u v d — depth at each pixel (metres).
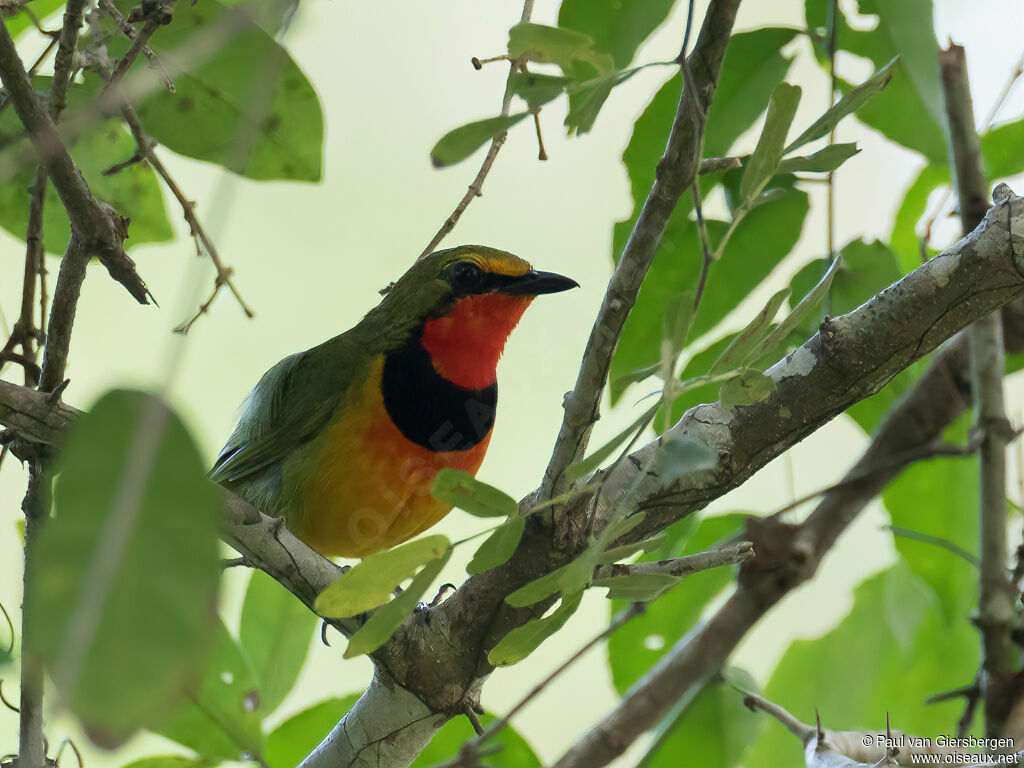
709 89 5.35
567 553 6.93
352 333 10.26
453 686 7.58
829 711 10.23
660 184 5.46
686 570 5.85
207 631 1.85
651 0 7.72
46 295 8.27
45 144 3.27
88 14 8.51
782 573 9.12
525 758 8.91
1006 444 8.79
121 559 1.82
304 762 8.14
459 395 9.88
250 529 7.18
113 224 7.11
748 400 5.43
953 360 10.01
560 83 4.98
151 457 1.90
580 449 6.34
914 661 10.36
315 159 8.55
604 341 5.86
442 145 4.80
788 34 8.62
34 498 6.83
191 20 7.86
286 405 10.06
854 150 5.52
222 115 8.27
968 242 6.89
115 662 1.77
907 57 7.87
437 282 9.95
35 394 6.50
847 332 6.98
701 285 4.96
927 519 10.16
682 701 9.37
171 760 7.84
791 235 8.70
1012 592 8.57
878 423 10.57
